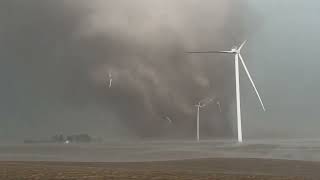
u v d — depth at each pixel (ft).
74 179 205.46
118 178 208.03
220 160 348.38
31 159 389.60
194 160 351.87
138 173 229.25
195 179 203.92
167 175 221.05
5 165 295.69
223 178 208.23
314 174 232.73
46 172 234.17
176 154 446.19
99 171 241.76
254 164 306.14
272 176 218.79
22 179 205.36
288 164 305.32
